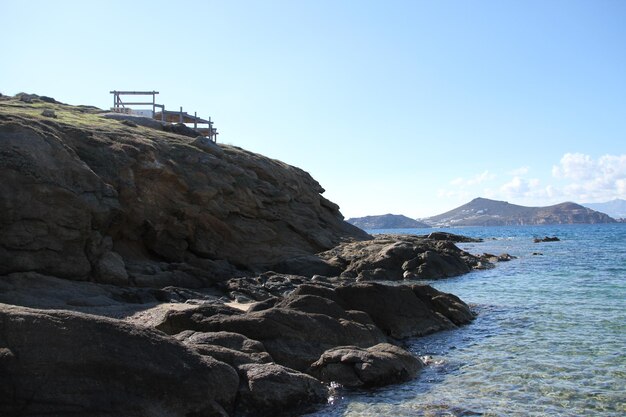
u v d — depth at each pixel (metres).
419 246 40.53
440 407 11.91
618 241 84.50
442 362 15.59
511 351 16.67
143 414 9.70
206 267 32.19
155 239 31.33
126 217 29.67
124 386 9.87
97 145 29.72
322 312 16.81
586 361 15.29
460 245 84.06
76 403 9.37
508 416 11.37
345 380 13.26
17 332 9.62
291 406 11.63
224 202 36.06
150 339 10.70
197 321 15.00
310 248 41.53
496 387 13.25
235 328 14.47
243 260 36.00
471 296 28.64
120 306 19.23
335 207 52.53
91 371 9.74
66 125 30.02
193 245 33.84
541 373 14.29
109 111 48.81
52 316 10.12
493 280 35.62
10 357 9.31
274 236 39.12
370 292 19.31
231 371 11.41
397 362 13.99
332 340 15.20
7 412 9.02
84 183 25.16
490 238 114.50
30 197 22.66
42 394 9.25
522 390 12.99
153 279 25.77
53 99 49.12
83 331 10.08
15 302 18.39
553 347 16.95
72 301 19.34
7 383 9.12
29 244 22.25
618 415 11.41
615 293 27.62
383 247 40.09
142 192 30.75
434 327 19.78
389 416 11.41
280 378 11.77
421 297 21.52
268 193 40.53
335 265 37.88
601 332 18.81
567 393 12.73
